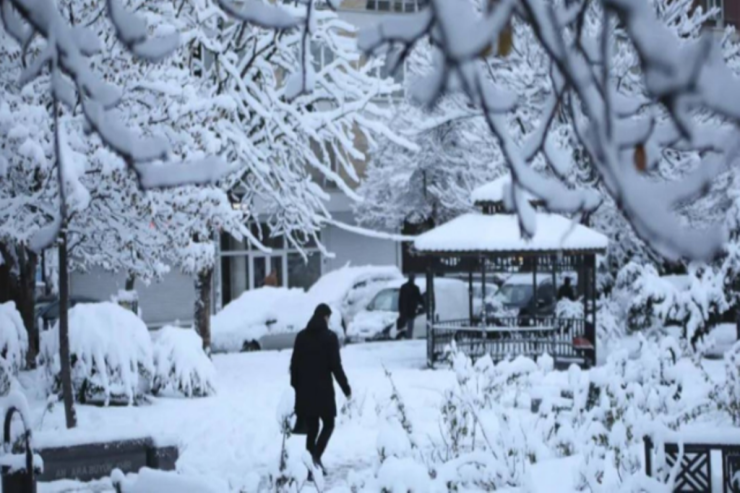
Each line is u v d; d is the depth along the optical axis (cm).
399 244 6103
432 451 1491
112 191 1952
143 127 2006
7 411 1130
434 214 5481
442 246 3003
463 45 272
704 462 1192
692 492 1195
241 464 1619
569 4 307
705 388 1981
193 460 1662
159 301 5450
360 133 5750
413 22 296
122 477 895
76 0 1891
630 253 4022
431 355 3030
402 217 5481
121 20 365
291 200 3058
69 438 1212
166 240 2178
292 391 1476
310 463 1117
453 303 3950
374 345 3694
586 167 2656
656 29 249
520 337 3136
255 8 364
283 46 2983
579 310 3462
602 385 1535
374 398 2122
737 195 2923
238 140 2753
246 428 1938
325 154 3098
